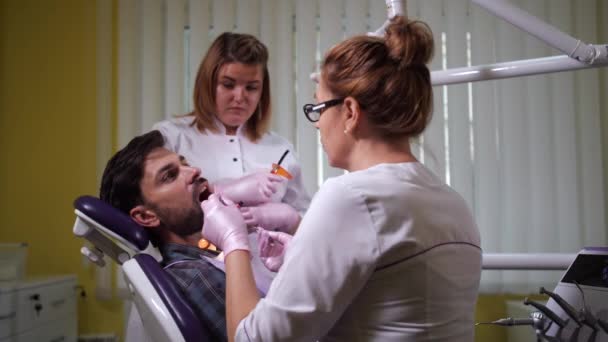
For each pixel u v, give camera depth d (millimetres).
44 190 2945
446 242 766
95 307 2846
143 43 2857
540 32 1095
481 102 2738
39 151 2961
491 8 1121
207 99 1634
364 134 813
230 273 866
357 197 729
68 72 2977
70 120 2961
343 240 720
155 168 1204
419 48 778
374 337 747
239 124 1665
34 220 2936
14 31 2994
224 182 1473
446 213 792
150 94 2846
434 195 795
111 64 2895
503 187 2744
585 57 1086
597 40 2801
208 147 1692
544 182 2725
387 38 807
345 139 824
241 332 756
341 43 823
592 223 2725
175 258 1180
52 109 2967
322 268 715
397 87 768
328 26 2816
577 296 1038
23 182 2955
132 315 1309
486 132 2734
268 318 727
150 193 1199
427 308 738
